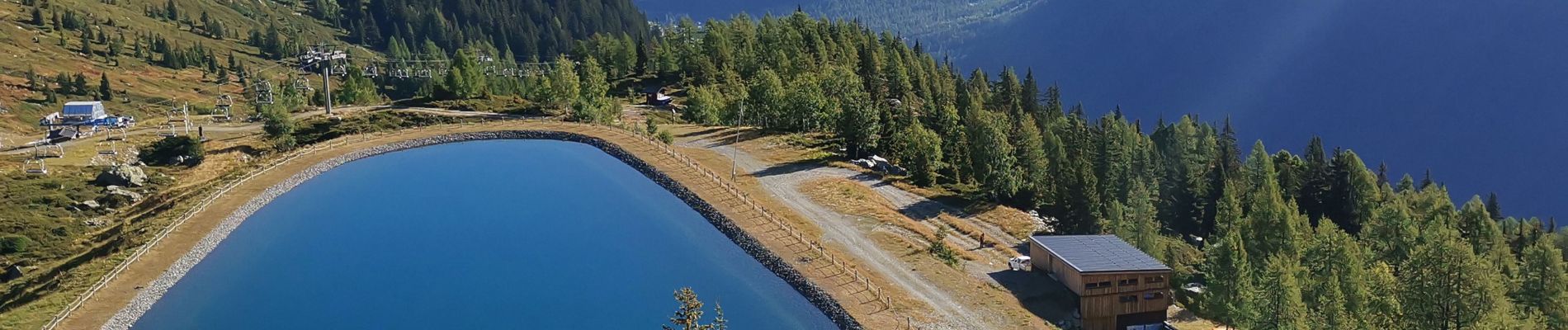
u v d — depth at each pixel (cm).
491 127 12506
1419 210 12150
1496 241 10588
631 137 12000
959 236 9219
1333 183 13238
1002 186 10919
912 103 17462
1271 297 6562
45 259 8169
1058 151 13238
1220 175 13288
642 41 19650
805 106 13212
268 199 9356
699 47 19188
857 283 7262
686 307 4831
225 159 11069
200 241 8094
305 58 15512
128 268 7488
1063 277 7419
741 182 10144
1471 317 6072
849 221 8962
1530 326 6353
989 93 19725
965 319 6700
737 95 14438
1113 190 12119
